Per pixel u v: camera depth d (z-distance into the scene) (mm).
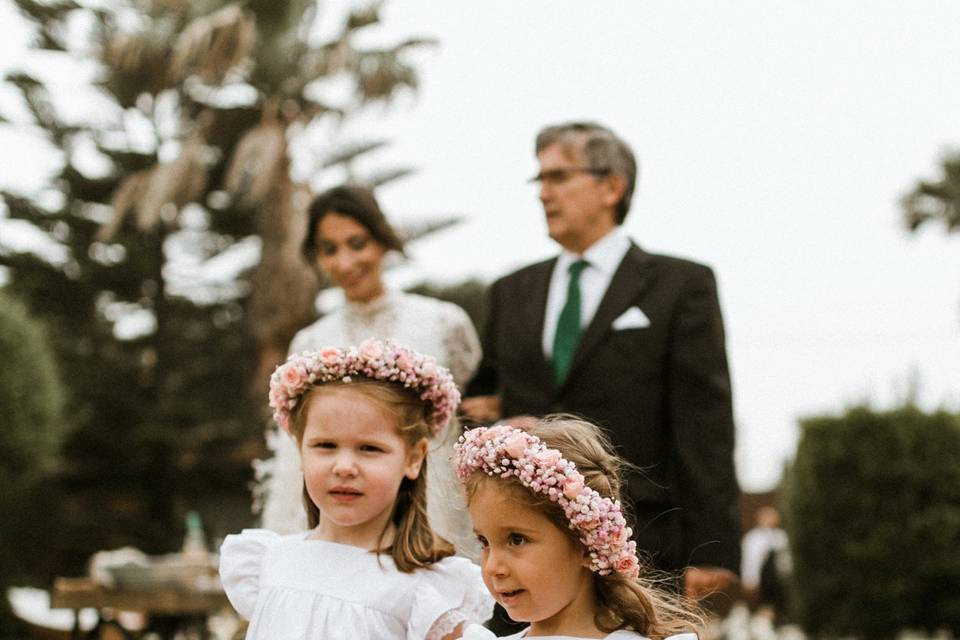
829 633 11531
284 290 18641
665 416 3961
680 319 3951
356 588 2924
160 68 19516
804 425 11758
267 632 2930
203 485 20062
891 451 11289
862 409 11484
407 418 2980
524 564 2535
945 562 11055
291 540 3092
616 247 4141
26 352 12719
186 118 20344
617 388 3914
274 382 3066
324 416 2939
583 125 4203
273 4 19203
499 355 4219
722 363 3949
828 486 11492
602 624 2615
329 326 4332
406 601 2916
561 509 2529
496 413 4277
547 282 4215
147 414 19266
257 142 18484
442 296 20641
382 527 3020
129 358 19766
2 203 19500
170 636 6535
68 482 19688
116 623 6266
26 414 12586
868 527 11320
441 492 3641
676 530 3857
